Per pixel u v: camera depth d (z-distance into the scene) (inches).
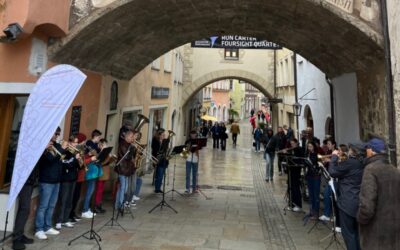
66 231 243.8
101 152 259.4
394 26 220.4
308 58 377.4
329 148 326.6
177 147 365.4
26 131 181.0
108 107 366.6
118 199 292.0
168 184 454.0
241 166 658.8
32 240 214.1
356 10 238.2
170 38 369.7
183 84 936.9
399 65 214.7
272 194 413.1
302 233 259.1
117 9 250.1
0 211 231.1
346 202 184.7
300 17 276.8
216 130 1001.5
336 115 391.2
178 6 282.5
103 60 327.6
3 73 232.7
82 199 308.5
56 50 251.9
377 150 154.3
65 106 181.6
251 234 254.1
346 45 277.7
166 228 261.9
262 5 278.7
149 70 541.3
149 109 554.9
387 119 244.8
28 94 239.9
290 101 775.1
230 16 317.4
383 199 146.9
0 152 240.1
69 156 244.4
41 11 220.2
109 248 213.9
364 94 298.2
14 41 222.4
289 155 339.3
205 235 248.1
